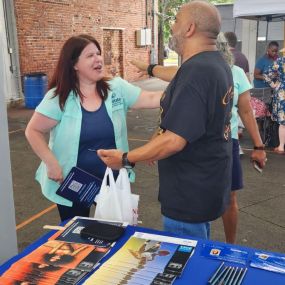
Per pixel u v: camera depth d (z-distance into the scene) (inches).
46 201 175.5
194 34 71.1
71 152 93.0
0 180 68.6
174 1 843.4
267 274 53.4
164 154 66.7
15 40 432.1
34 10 451.2
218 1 921.5
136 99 98.7
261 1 277.0
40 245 61.9
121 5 626.8
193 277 52.9
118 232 64.1
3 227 70.1
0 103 67.1
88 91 93.1
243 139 281.6
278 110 239.8
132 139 295.6
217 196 73.7
